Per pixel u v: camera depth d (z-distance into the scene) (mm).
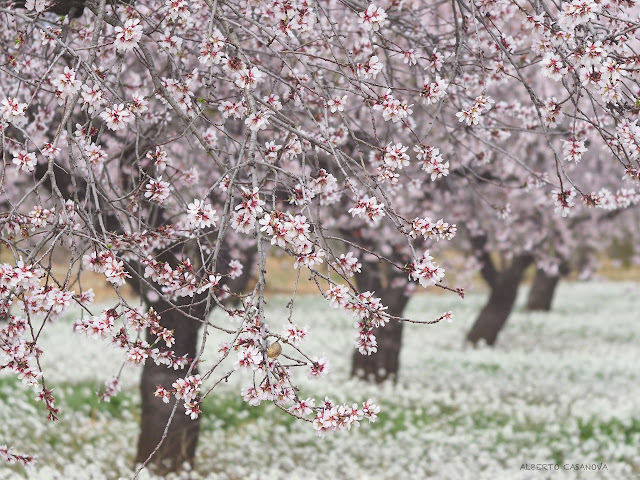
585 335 23859
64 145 6676
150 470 8930
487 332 21094
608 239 25016
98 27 3955
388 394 13617
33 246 3791
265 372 3461
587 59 3713
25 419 10391
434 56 4617
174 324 8516
